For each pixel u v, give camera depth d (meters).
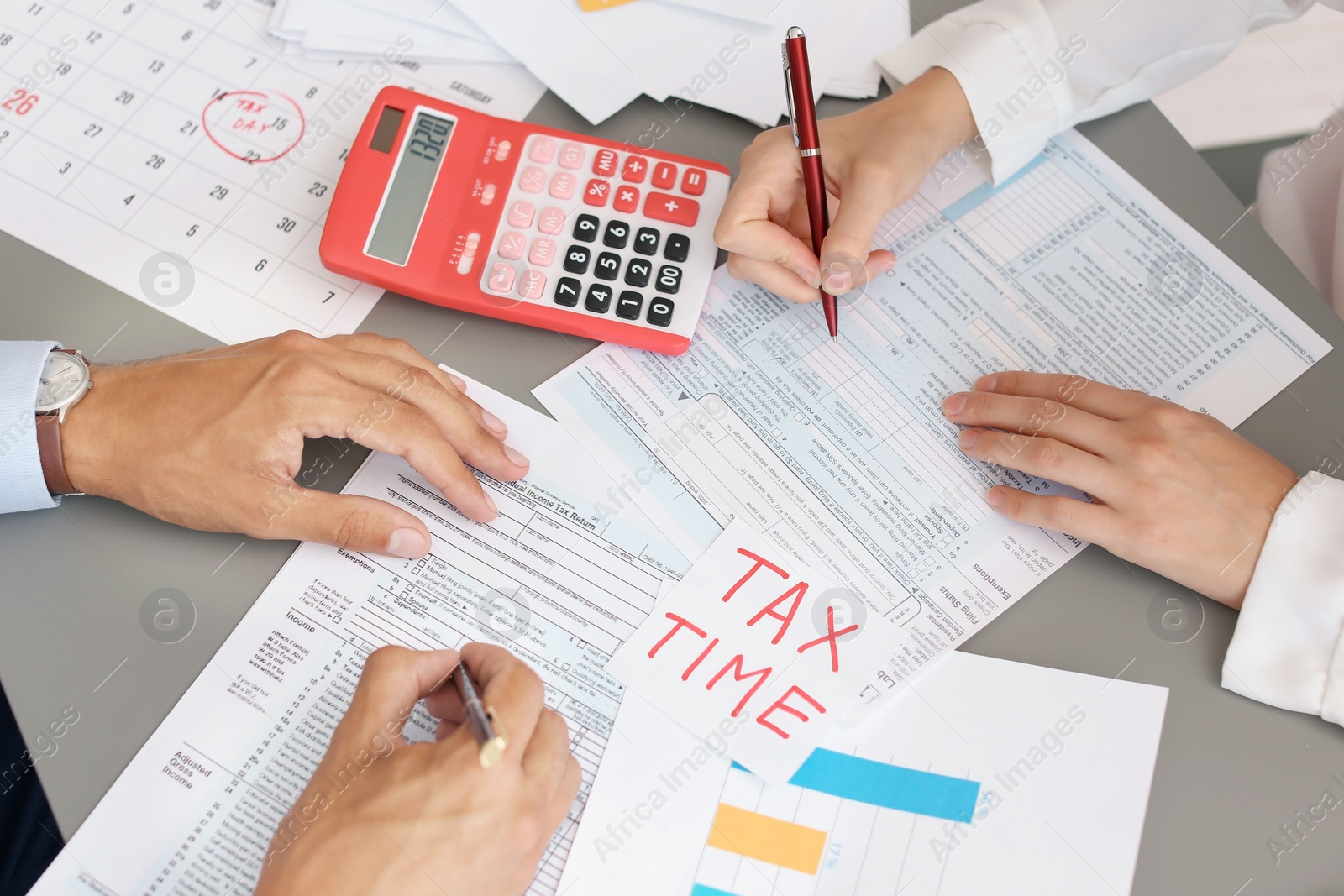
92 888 0.51
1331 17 1.15
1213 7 0.75
